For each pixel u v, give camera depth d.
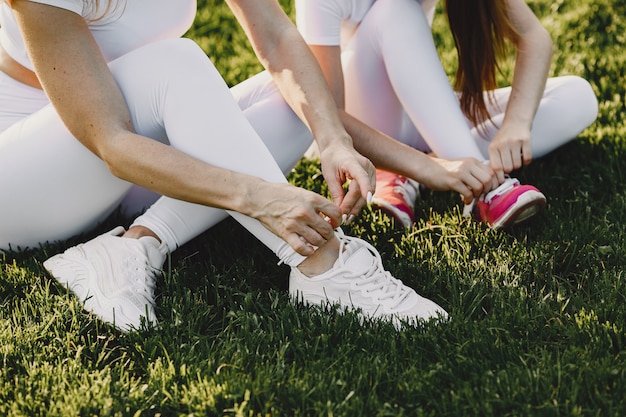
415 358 1.69
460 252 2.15
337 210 1.76
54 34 1.73
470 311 1.86
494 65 2.44
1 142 1.94
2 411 1.58
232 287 2.02
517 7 2.38
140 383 1.68
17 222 2.02
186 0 2.03
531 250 2.09
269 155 1.83
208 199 1.78
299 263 1.87
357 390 1.59
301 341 1.76
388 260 2.10
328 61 2.25
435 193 2.48
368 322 1.83
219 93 1.83
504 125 2.29
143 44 2.00
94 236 2.21
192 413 1.56
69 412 1.56
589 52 3.35
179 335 1.82
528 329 1.76
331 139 1.95
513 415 1.50
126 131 1.78
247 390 1.58
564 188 2.47
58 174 1.93
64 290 1.98
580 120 2.46
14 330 1.83
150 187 1.80
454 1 2.34
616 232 2.17
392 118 2.49
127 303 1.88
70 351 1.76
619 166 2.52
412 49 2.25
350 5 2.30
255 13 2.06
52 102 1.79
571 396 1.52
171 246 2.02
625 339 1.71
